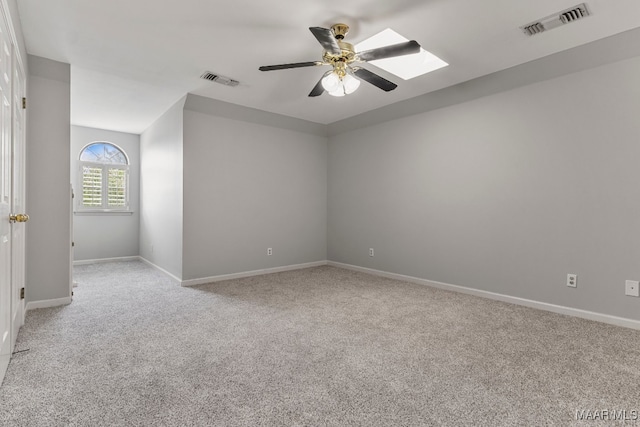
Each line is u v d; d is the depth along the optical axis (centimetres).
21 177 252
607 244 283
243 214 470
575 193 299
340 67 258
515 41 273
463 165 383
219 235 447
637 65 267
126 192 607
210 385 181
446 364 207
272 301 345
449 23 248
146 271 499
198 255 429
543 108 318
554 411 159
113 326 269
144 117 506
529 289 329
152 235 538
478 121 369
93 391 175
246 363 207
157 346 231
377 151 483
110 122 535
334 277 466
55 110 316
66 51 294
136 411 158
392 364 207
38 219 310
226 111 441
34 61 302
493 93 354
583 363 208
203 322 280
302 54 300
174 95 407
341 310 315
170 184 457
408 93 394
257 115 467
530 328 269
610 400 168
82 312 304
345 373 195
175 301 343
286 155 516
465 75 340
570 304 303
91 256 574
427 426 149
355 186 517
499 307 326
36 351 221
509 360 212
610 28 252
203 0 223
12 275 210
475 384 183
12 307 212
